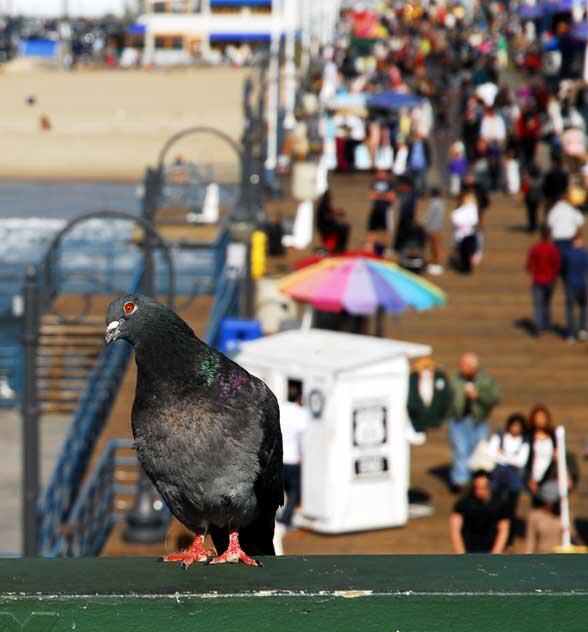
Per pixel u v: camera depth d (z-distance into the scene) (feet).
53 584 9.30
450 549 55.88
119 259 148.56
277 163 143.74
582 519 58.70
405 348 57.31
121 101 294.25
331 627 9.15
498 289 95.76
